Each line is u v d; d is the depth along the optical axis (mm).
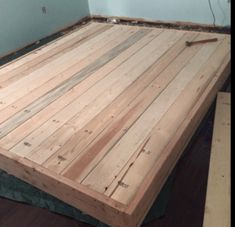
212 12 3000
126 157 1375
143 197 1192
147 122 1573
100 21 3783
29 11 3203
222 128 1581
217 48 2260
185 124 1529
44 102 1845
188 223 1429
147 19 3465
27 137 1568
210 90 1784
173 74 1984
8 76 2197
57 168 1353
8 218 1565
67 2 3570
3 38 3039
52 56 2449
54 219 1530
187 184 1618
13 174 1536
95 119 1645
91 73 2117
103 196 1196
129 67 2139
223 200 1234
